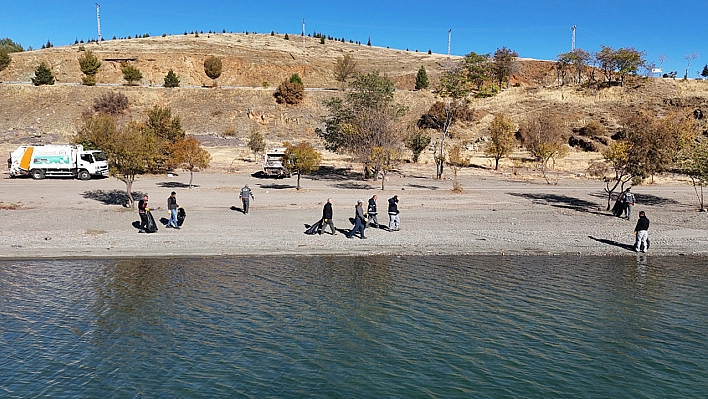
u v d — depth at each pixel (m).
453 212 29.06
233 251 19.86
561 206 31.78
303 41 153.88
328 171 50.00
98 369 10.37
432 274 17.39
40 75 84.62
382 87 46.91
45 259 18.38
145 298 14.46
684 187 42.16
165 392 9.52
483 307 14.21
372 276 17.02
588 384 10.05
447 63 125.69
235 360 10.83
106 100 75.81
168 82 88.94
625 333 12.58
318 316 13.34
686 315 13.85
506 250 20.95
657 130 29.27
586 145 65.81
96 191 34.34
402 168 52.72
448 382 10.02
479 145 68.25
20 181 39.41
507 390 9.76
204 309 13.70
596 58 88.94
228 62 107.69
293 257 19.34
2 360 10.68
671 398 9.60
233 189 36.34
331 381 9.98
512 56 96.44
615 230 25.06
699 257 20.33
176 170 48.19
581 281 16.84
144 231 22.69
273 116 79.19
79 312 13.34
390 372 10.38
